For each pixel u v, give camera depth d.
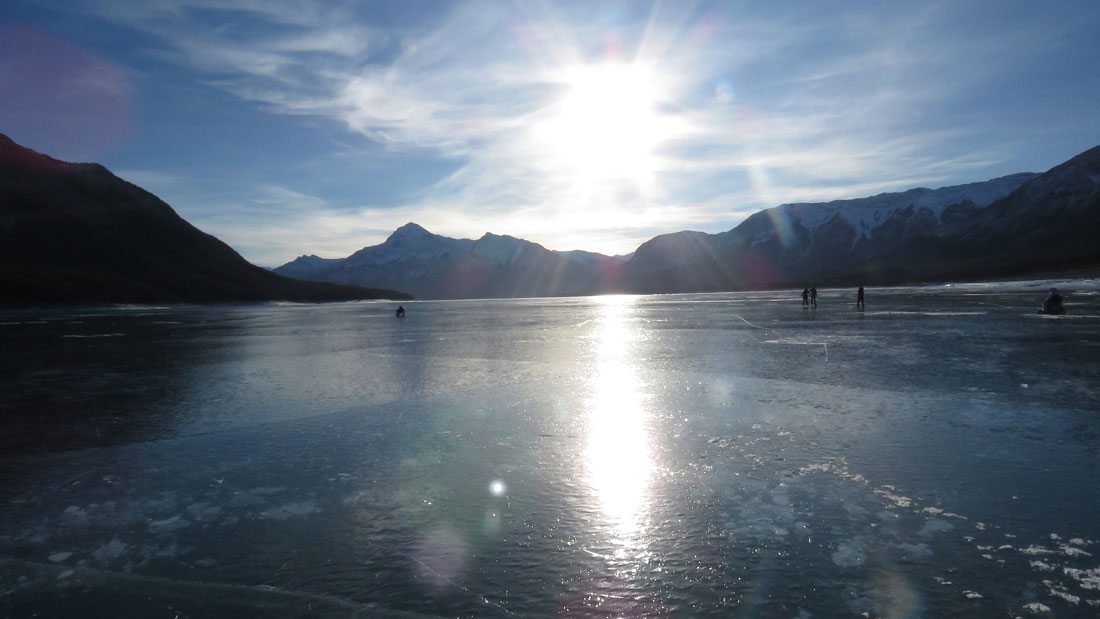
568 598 4.02
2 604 4.08
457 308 98.00
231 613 3.90
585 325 35.47
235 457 7.49
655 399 10.59
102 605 4.05
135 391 12.73
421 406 10.45
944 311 35.84
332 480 6.53
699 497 5.79
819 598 3.93
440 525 5.27
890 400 9.92
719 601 3.92
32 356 21.08
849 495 5.72
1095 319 26.03
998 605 3.79
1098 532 4.80
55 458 7.58
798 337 22.17
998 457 6.73
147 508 5.83
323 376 14.52
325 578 4.37
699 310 54.50
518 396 11.22
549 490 6.10
